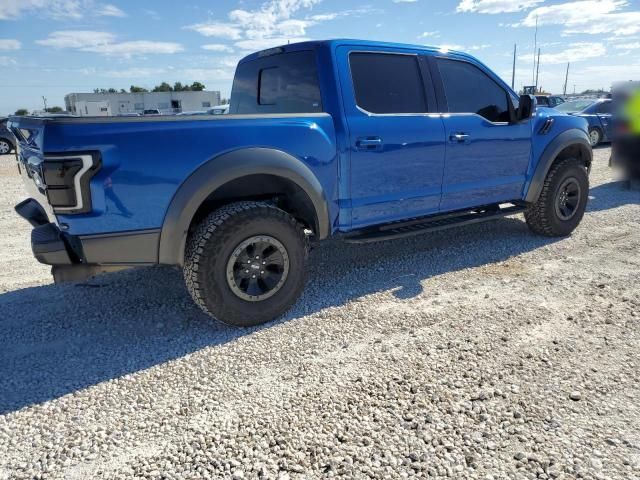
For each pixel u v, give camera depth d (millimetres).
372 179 3811
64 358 3008
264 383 2676
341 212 3729
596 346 2971
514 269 4383
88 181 2721
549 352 2906
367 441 2178
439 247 5133
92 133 2699
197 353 3031
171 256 3043
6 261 4898
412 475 1980
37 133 2797
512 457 2066
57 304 3850
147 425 2344
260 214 3215
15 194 8602
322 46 3650
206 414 2418
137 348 3121
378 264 4641
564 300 3664
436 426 2268
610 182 8703
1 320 3557
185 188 2969
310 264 4691
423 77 4113
